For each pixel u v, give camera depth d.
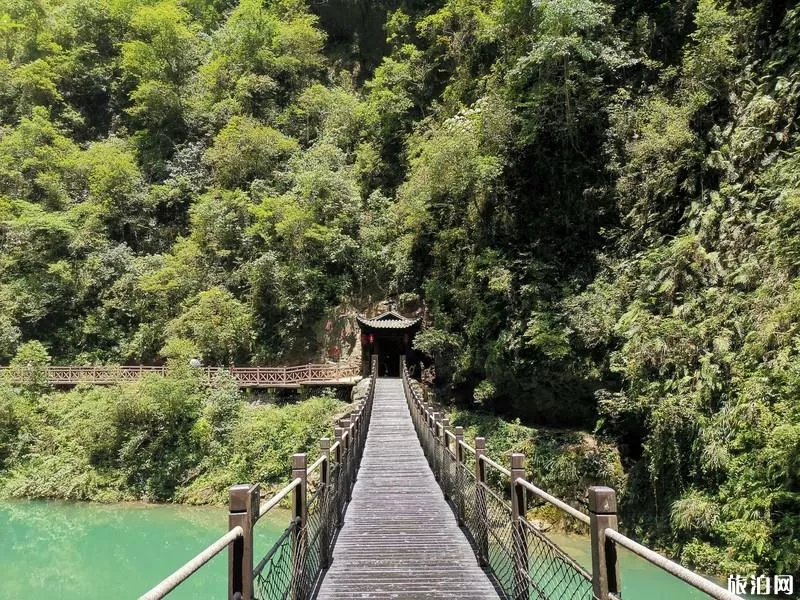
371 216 23.28
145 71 29.34
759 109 10.88
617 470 12.29
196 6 35.53
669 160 12.70
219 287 22.39
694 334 10.38
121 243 25.14
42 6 32.56
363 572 5.49
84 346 23.05
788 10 11.18
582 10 14.14
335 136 26.39
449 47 23.12
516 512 4.18
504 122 16.03
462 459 7.23
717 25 12.48
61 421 17.92
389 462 10.88
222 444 16.19
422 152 20.50
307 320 21.88
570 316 13.56
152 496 15.25
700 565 9.18
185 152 27.67
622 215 14.20
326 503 5.70
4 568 10.88
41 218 23.34
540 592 3.55
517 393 15.51
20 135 26.45
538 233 15.77
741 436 9.12
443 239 18.55
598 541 2.55
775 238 9.26
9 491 15.64
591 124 15.20
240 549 2.60
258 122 26.61
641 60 14.77
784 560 7.91
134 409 16.42
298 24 29.58
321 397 17.58
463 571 5.50
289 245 22.39
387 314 20.02
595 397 13.48
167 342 21.25
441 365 18.25
